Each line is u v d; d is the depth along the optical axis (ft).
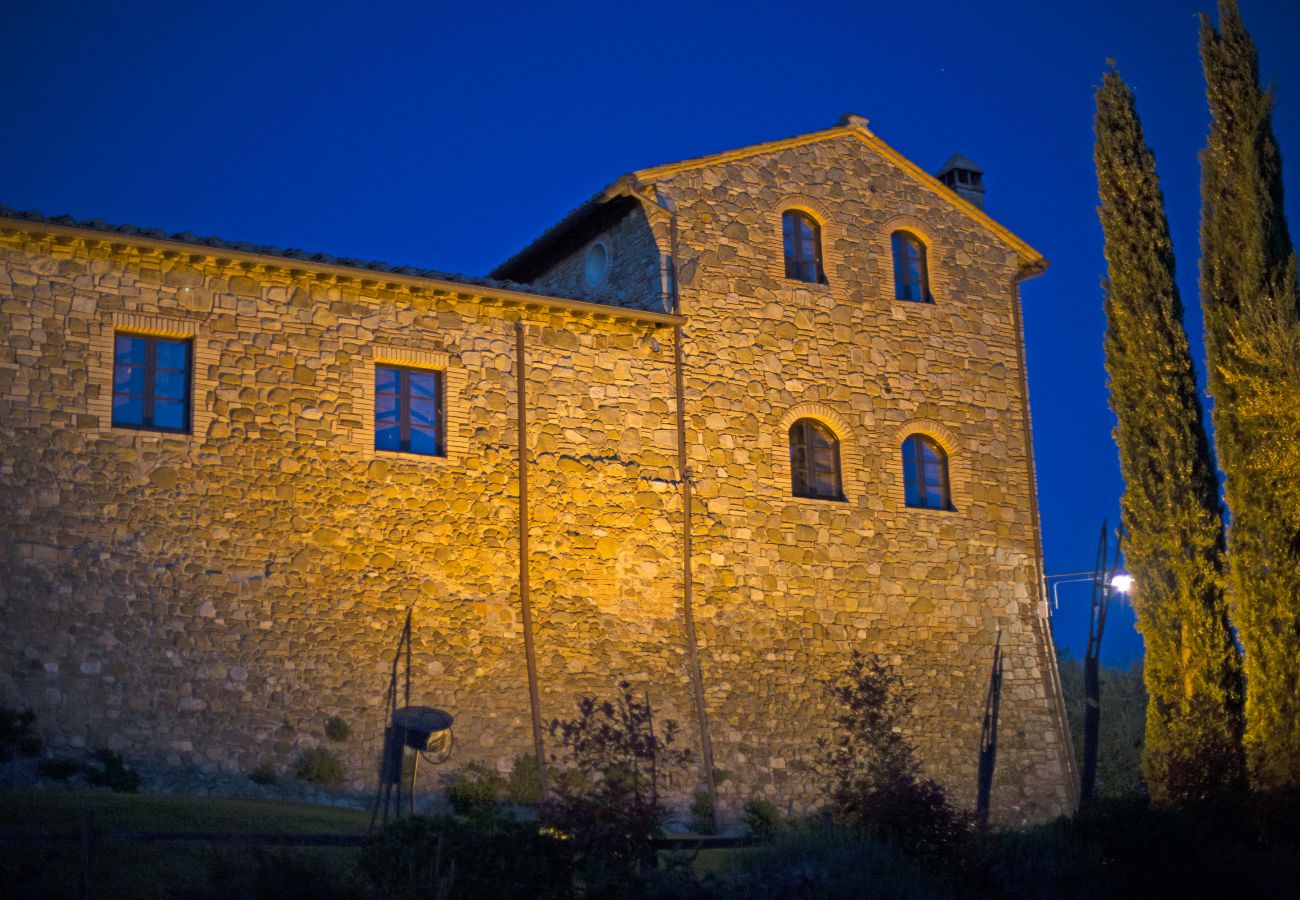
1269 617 71.00
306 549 63.21
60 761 55.67
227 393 62.69
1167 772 69.00
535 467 69.77
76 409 59.31
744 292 77.87
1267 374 73.10
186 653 59.57
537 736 66.39
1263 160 76.84
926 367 83.61
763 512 75.87
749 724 72.59
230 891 40.34
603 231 80.69
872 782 58.29
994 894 52.85
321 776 60.49
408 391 67.77
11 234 59.00
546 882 42.86
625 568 71.20
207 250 61.87
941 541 81.51
